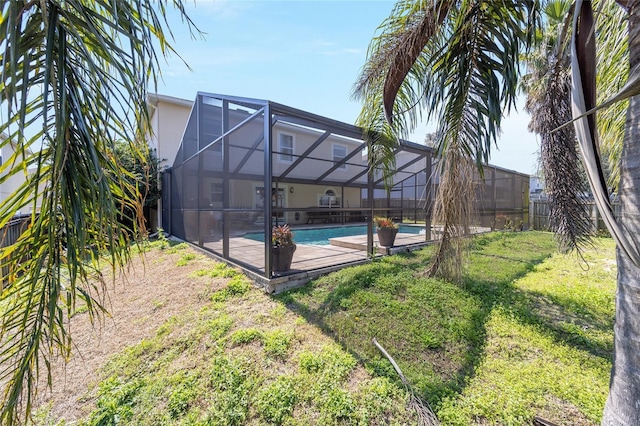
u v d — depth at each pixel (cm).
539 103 275
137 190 123
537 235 975
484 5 206
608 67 203
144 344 305
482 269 509
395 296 370
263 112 426
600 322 314
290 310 358
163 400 224
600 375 224
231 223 556
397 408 198
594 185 87
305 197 1573
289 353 267
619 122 256
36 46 88
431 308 338
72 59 95
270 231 422
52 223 93
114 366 275
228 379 237
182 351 287
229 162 554
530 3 195
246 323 328
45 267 105
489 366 240
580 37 102
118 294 477
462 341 277
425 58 277
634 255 82
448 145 320
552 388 210
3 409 109
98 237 115
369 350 265
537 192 1472
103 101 97
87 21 87
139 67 98
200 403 217
